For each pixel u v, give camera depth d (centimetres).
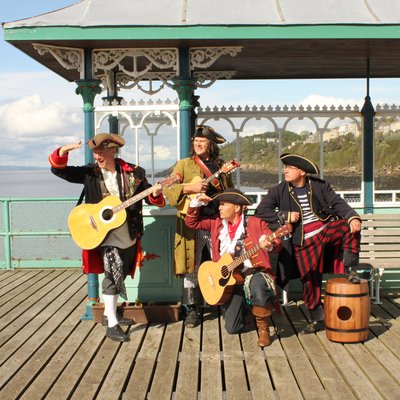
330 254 517
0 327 556
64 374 432
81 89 553
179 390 400
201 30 504
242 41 529
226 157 676
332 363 443
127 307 546
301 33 505
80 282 764
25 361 461
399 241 620
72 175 505
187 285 534
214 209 520
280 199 513
